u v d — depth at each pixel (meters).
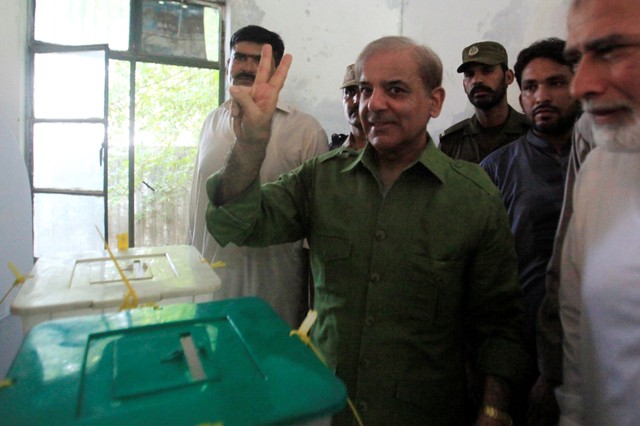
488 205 0.85
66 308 0.60
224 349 0.48
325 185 0.93
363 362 0.83
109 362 0.45
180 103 2.88
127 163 2.81
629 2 0.50
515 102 1.95
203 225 1.47
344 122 3.00
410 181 0.87
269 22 2.79
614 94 0.52
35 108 2.58
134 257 0.81
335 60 2.94
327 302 0.89
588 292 0.65
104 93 2.50
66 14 2.60
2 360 1.16
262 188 0.94
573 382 0.71
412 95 0.82
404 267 0.83
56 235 2.67
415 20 2.74
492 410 0.78
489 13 2.07
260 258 1.41
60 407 0.37
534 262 1.21
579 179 0.72
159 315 0.55
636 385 0.57
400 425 0.81
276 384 0.42
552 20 1.67
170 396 0.39
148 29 2.72
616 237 0.62
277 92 0.76
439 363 0.84
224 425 0.36
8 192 1.24
